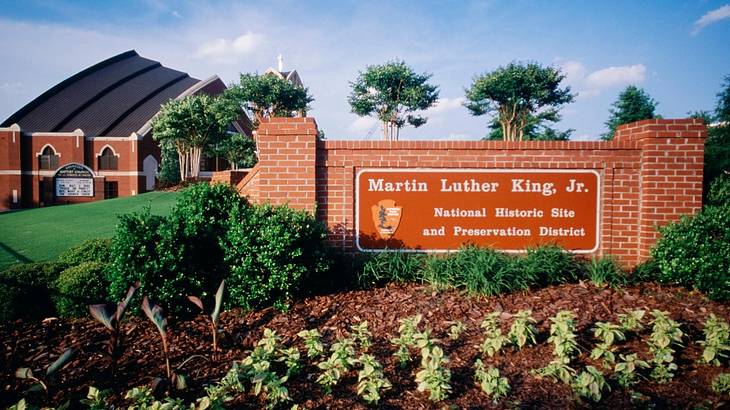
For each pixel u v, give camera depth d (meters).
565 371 3.52
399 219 6.66
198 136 26.67
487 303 5.11
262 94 33.19
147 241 5.04
